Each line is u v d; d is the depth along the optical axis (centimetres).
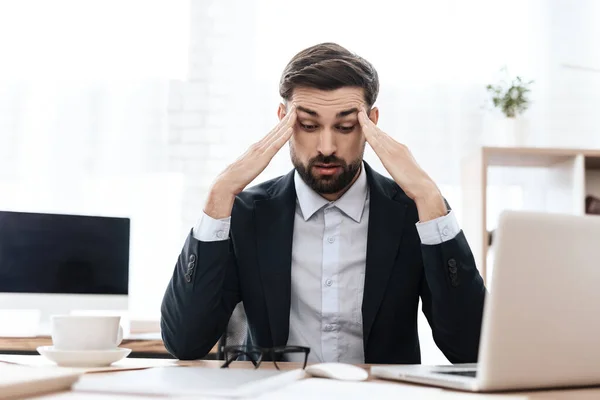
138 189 310
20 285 250
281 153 303
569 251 87
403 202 165
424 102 311
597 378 93
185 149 312
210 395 79
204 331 150
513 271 83
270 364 128
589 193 308
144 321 283
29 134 310
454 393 85
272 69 315
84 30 315
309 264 165
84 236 259
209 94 315
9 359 124
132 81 314
